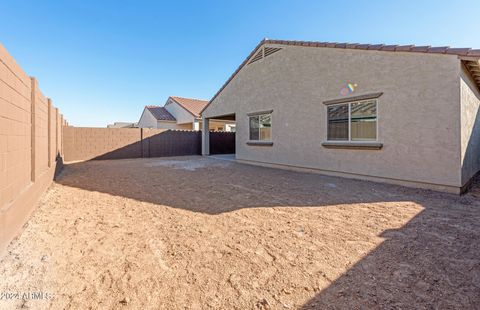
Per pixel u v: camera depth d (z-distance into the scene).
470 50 5.24
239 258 2.68
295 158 9.57
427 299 1.98
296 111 9.47
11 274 2.29
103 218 3.99
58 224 3.67
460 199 5.20
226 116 14.93
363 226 3.65
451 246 2.94
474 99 7.34
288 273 2.38
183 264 2.55
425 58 6.02
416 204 4.84
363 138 7.39
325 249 2.90
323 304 1.93
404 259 2.64
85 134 13.99
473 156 7.34
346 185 6.71
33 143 4.32
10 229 2.87
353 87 7.51
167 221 3.87
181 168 10.43
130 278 2.28
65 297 1.98
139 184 6.90
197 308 1.88
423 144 6.11
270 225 3.71
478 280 2.24
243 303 1.95
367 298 1.99
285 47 9.85
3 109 2.76
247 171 9.52
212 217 4.07
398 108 6.54
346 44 7.56
